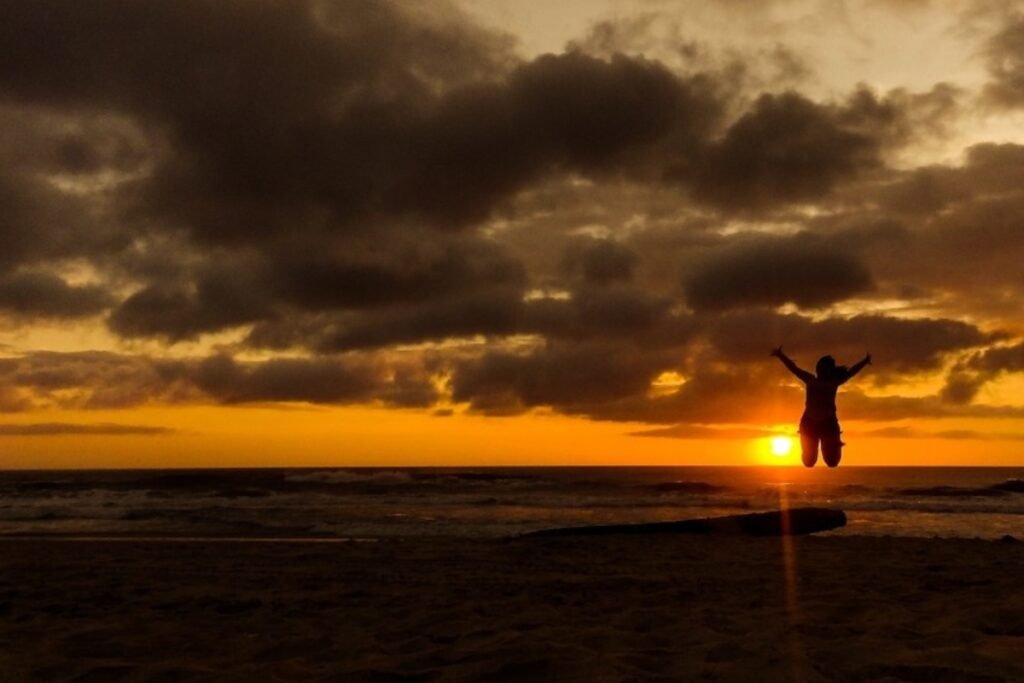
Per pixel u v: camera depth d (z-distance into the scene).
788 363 5.95
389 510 27.66
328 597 8.51
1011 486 43.25
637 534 17.27
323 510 27.42
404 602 8.15
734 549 13.80
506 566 11.56
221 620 7.01
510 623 6.70
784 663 4.88
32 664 5.15
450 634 6.24
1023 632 6.09
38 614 7.43
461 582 9.79
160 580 9.98
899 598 8.07
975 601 7.63
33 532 19.81
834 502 32.56
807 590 8.89
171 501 33.66
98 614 7.44
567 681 4.56
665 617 6.81
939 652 5.15
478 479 55.34
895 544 14.44
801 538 15.77
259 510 27.66
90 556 12.85
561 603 8.09
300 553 13.28
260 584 9.65
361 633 6.34
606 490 43.22
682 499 35.06
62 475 106.38
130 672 4.95
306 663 5.26
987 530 20.83
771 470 132.88
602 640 5.75
